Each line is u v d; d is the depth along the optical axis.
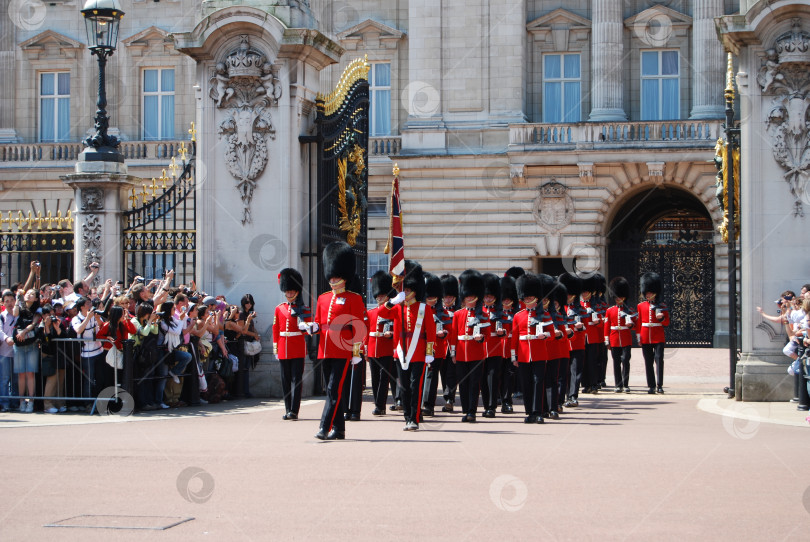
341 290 16.25
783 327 21.78
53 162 49.50
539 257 45.94
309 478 12.24
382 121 49.22
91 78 51.31
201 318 20.33
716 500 11.11
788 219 21.86
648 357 25.69
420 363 17.34
